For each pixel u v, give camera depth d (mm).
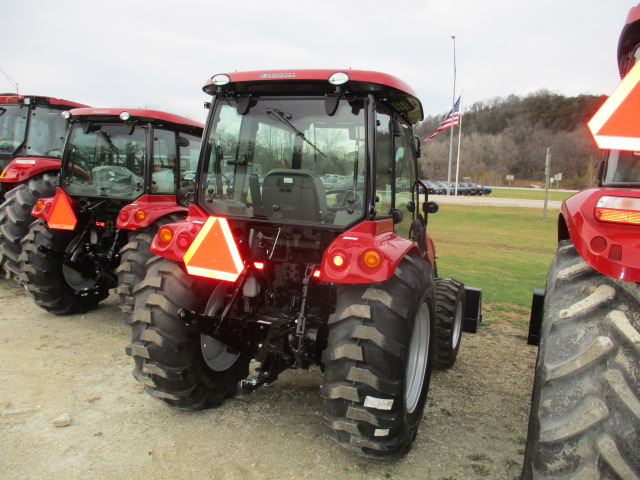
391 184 3254
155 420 3215
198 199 3318
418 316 3084
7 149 6547
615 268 1632
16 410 3252
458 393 3836
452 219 19000
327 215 2975
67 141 5297
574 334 1673
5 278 6828
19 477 2566
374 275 2551
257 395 3654
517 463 2859
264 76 2918
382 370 2576
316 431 3156
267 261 3199
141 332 3088
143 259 4570
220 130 3258
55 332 4832
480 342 5090
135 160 5090
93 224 5262
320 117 3000
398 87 2850
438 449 3002
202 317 2949
